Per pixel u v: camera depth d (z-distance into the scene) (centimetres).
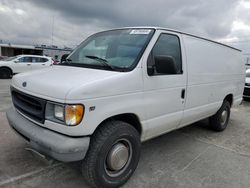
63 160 260
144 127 335
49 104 267
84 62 352
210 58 470
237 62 596
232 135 561
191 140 509
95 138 284
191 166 388
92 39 409
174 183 335
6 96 875
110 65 321
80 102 254
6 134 466
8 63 1577
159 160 403
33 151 326
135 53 327
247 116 768
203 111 466
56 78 289
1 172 334
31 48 2952
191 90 414
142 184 328
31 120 291
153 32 352
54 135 265
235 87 596
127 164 323
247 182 349
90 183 294
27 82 304
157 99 344
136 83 309
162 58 308
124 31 380
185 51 400
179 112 395
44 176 330
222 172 375
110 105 282
